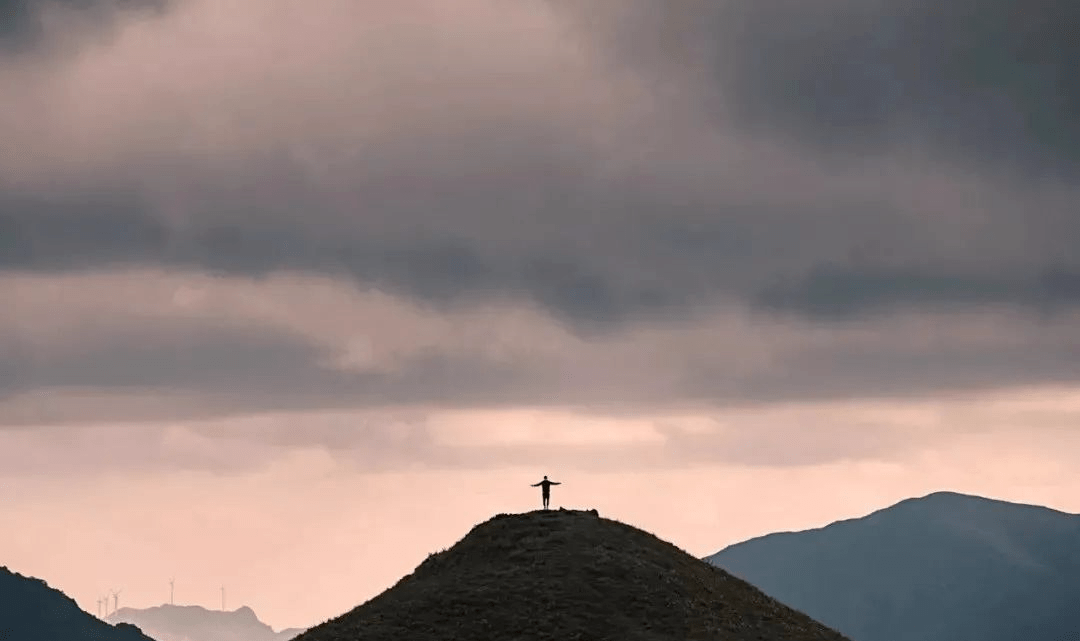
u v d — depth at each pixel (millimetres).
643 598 136500
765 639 133625
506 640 128500
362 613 138000
